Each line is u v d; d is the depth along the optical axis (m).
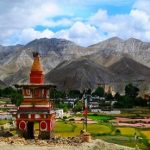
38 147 73.88
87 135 81.12
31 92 86.50
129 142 107.62
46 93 86.62
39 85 86.19
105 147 80.69
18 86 86.56
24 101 86.50
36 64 88.00
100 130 134.88
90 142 80.88
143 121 186.75
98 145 79.50
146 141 113.25
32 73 87.69
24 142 77.50
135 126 160.50
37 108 85.81
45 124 85.31
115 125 162.50
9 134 85.31
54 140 81.12
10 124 147.00
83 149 74.75
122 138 115.94
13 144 74.81
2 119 183.75
